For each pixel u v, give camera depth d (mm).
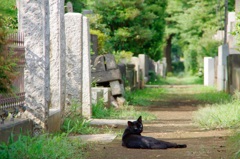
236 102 20031
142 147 12180
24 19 12969
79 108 17266
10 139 10891
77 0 35594
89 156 11195
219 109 18844
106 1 41000
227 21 40031
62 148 11125
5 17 11695
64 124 15320
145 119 19766
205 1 56500
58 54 15164
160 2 53281
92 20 33281
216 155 11133
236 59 29500
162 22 53781
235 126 15422
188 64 76625
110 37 38125
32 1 12961
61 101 15141
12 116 11758
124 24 42969
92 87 22859
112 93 24453
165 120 19688
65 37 16906
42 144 10922
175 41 94312
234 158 10594
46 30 12984
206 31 54844
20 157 10047
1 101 11164
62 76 15305
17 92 12320
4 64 10094
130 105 26203
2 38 10070
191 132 15523
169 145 12180
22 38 12844
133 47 43812
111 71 24531
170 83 56250
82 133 14945
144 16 43844
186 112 23250
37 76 12945
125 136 12602
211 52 52969
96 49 26234
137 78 37156
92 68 24500
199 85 49125
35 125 12914
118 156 11195
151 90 38562
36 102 12945
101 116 19531
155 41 53625
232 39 35094
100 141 13367
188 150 11836
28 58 12953
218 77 38531
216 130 15703
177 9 64250
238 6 29984
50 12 15227
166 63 80875
